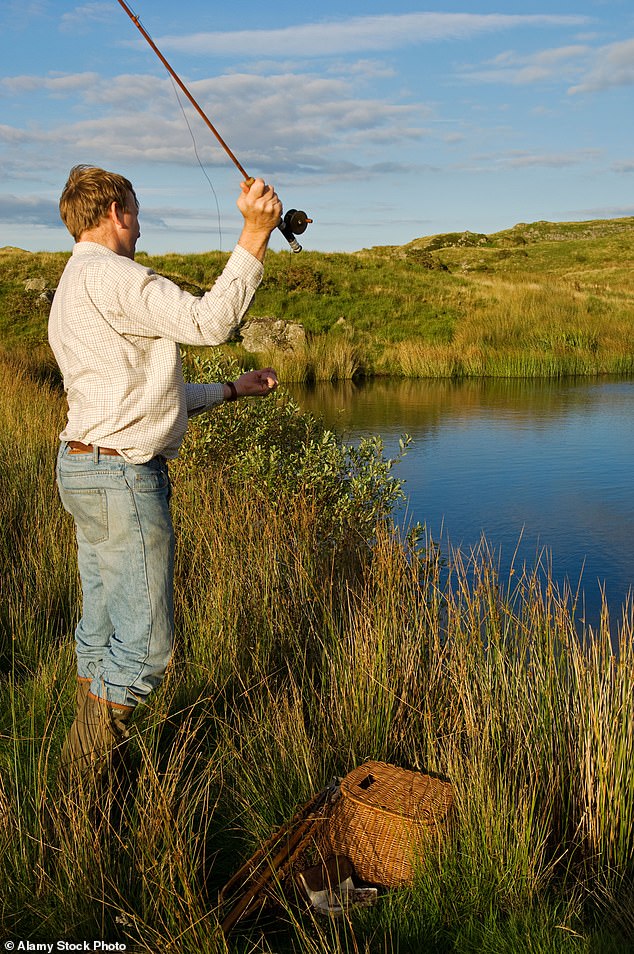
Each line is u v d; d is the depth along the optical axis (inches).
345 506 216.5
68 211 99.3
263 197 86.0
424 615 144.6
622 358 959.0
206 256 1368.1
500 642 135.4
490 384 856.9
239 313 89.0
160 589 99.0
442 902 90.6
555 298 1202.0
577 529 324.8
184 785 107.0
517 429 565.0
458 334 1037.8
